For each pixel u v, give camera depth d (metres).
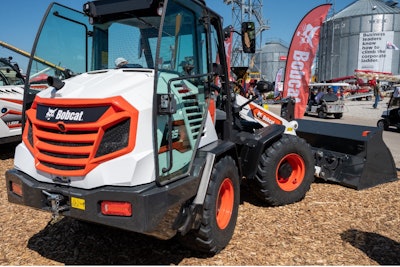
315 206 4.96
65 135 2.99
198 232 3.38
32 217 4.53
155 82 2.82
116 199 2.76
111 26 3.75
